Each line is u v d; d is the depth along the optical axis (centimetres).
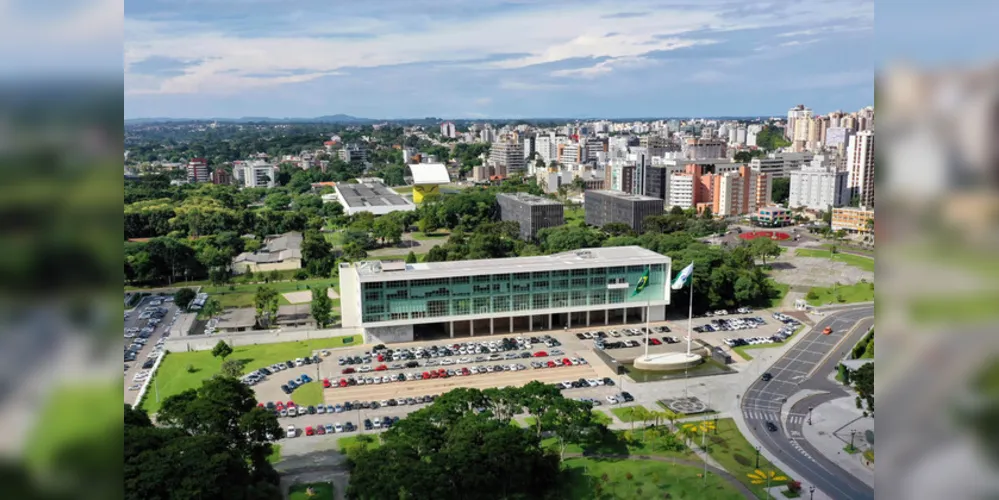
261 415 16200
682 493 15625
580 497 15488
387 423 19562
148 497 12519
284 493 15612
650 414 18562
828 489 15812
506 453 15100
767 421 19600
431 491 13738
